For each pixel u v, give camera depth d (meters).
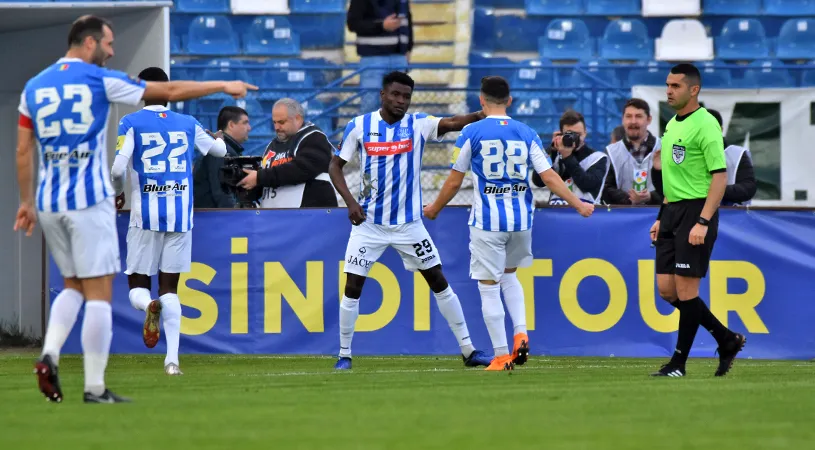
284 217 30.12
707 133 22.86
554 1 59.03
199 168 31.22
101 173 17.92
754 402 17.47
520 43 58.03
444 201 25.77
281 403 17.53
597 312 29.55
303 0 57.41
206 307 30.31
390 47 47.53
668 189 23.58
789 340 29.14
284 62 56.06
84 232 17.72
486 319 25.50
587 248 29.56
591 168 30.83
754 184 29.69
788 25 57.56
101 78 17.86
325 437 13.50
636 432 13.90
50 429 14.54
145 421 15.26
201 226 30.20
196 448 12.65
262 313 30.19
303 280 30.14
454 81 54.72
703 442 13.03
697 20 57.88
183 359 29.17
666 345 29.39
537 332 29.61
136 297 25.64
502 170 24.94
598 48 57.91
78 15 32.34
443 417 15.50
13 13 31.78
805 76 55.22
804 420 15.16
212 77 53.56
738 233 29.20
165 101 18.14
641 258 29.48
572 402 17.48
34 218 18.55
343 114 47.66
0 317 36.22
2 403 18.03
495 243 25.09
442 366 26.86
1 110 35.53
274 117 31.06
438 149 45.97
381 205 26.02
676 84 23.09
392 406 16.98
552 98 50.84
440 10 57.75
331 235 30.05
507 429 14.19
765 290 29.20
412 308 29.88
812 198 39.97
